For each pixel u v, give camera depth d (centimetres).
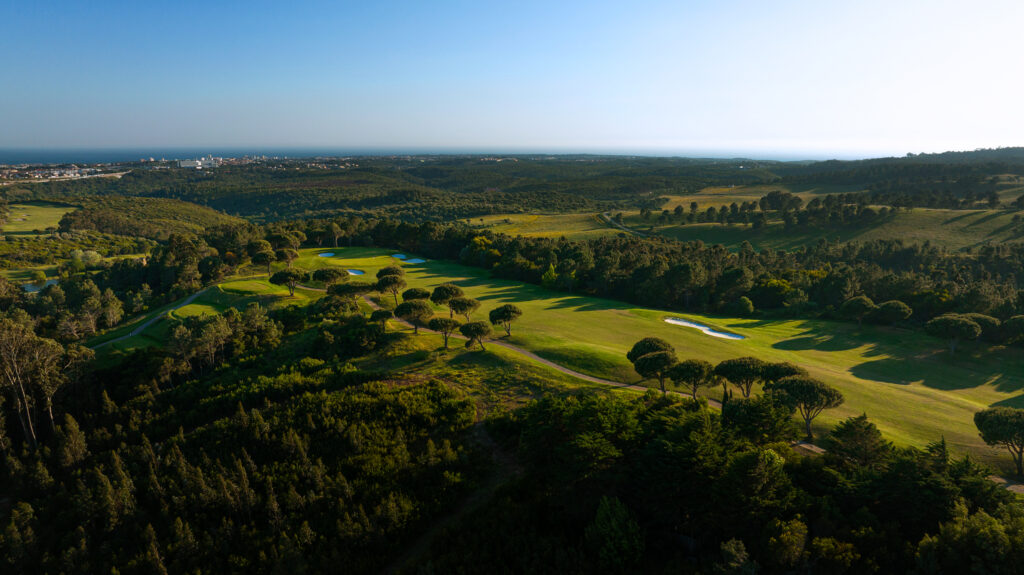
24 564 3522
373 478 4056
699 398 4831
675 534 3269
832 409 4991
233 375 6244
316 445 4566
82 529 3697
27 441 5147
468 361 6331
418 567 3158
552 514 3509
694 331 8138
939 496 2948
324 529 3588
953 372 6588
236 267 12062
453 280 11938
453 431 4703
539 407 4075
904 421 4809
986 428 3938
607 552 3019
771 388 4531
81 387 6003
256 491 4044
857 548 2822
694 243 15712
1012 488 3697
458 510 3806
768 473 3077
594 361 6188
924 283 10044
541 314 8888
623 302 10825
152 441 5138
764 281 10631
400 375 5931
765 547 2817
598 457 3372
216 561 3466
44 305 9481
